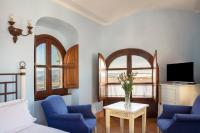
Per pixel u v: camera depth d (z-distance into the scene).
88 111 3.34
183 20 5.07
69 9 4.09
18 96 2.86
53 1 3.62
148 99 4.99
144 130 3.55
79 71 4.45
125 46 5.43
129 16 5.39
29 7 3.10
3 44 2.69
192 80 4.40
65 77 4.41
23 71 2.82
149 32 5.28
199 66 4.91
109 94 5.27
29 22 2.95
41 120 3.45
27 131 2.16
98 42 5.25
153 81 4.89
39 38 3.91
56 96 3.30
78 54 4.36
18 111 2.29
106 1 4.12
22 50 2.96
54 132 2.15
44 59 4.04
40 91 3.87
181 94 4.22
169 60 5.15
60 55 4.46
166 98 4.64
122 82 3.49
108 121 3.40
